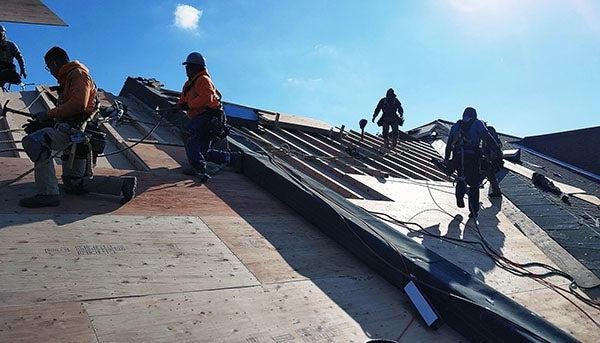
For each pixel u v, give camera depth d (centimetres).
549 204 989
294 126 1155
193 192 559
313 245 491
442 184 1028
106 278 345
